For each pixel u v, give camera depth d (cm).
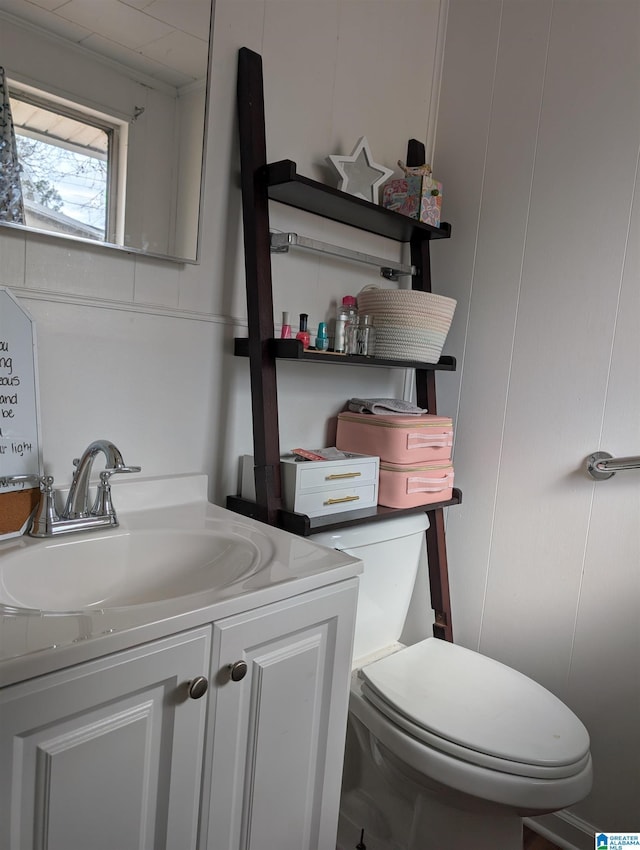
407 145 170
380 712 124
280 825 93
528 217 158
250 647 84
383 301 150
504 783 106
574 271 149
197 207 122
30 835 65
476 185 168
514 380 161
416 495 151
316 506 131
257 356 124
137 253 114
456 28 172
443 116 176
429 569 170
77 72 103
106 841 71
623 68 140
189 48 117
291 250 145
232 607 80
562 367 152
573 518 151
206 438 132
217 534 108
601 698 147
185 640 75
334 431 162
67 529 100
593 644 148
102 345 113
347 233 159
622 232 141
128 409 118
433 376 170
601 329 145
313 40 142
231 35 125
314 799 100
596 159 145
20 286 102
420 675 133
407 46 166
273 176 122
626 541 142
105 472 105
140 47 110
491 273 165
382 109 162
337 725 100
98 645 66
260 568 92
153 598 103
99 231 108
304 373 151
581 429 149
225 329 132
